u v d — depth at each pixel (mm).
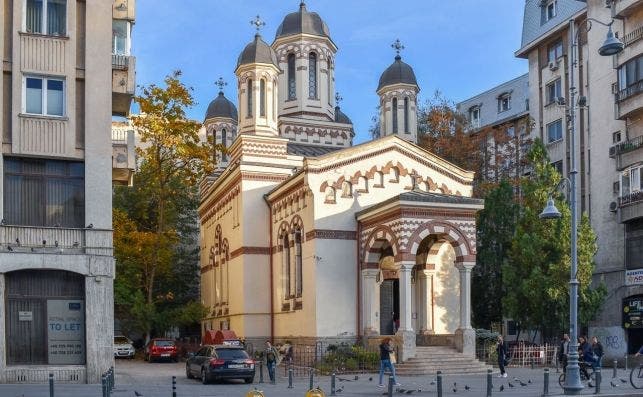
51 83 28391
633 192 43344
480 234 47688
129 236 52469
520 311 41125
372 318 39906
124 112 33719
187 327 64562
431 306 41750
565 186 52094
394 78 55250
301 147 54000
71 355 27781
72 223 28234
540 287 39969
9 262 26844
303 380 33000
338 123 56031
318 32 56812
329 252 40469
